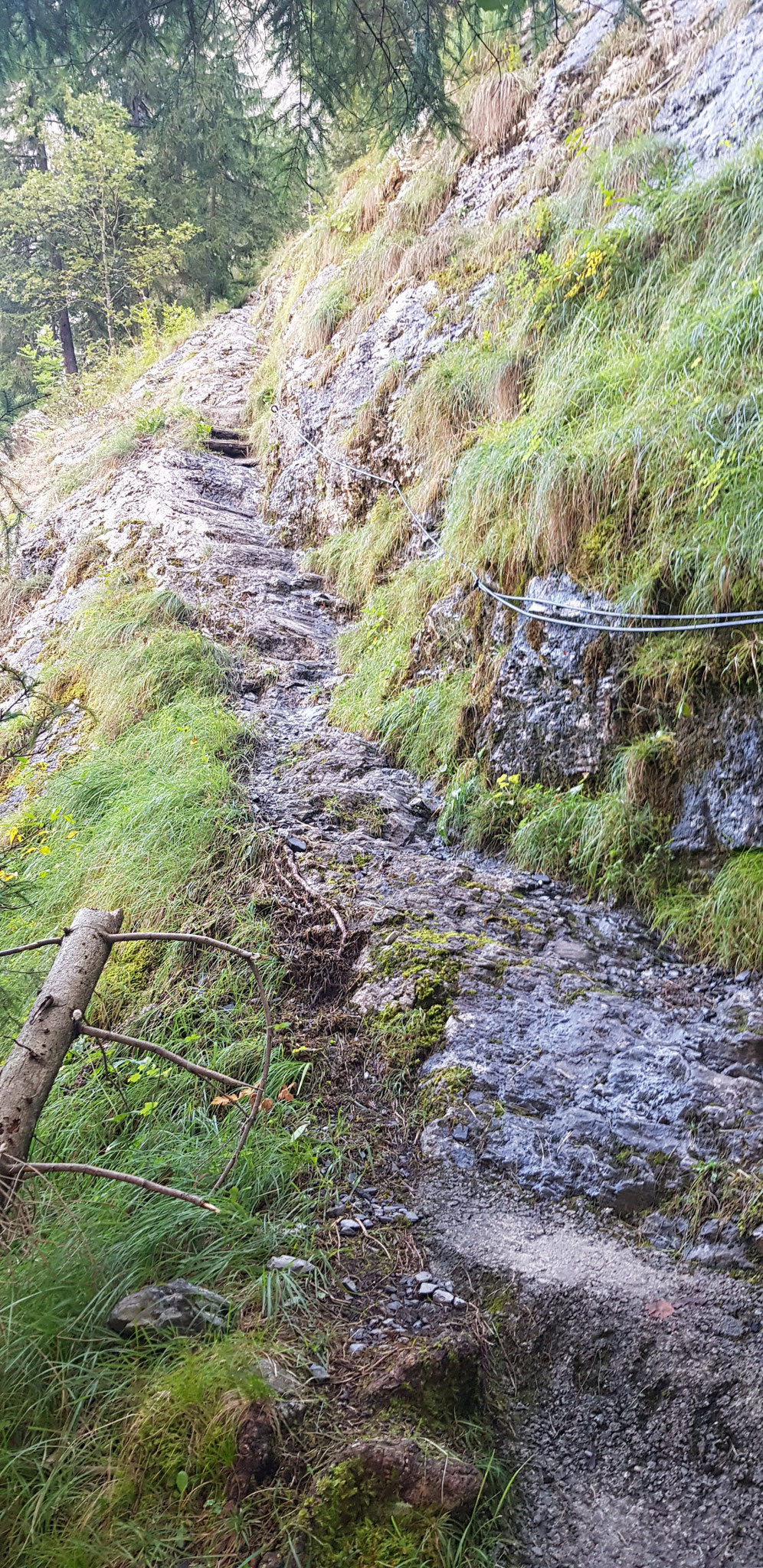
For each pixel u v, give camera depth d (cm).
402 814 521
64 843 521
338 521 850
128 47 500
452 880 460
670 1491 222
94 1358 221
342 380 927
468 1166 307
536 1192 298
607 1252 276
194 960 407
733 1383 233
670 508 455
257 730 602
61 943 307
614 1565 208
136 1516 194
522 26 831
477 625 560
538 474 524
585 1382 245
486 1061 340
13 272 1769
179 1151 300
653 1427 233
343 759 568
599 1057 342
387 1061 349
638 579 455
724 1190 287
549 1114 321
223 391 1279
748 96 629
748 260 516
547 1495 223
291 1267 260
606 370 541
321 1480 200
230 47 505
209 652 676
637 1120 314
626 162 671
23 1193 262
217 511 954
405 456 771
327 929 413
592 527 491
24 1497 196
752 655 401
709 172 611
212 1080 339
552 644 494
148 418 1157
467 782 512
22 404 397
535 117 871
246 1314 244
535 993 374
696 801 423
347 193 1216
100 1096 336
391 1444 208
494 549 550
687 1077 327
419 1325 250
